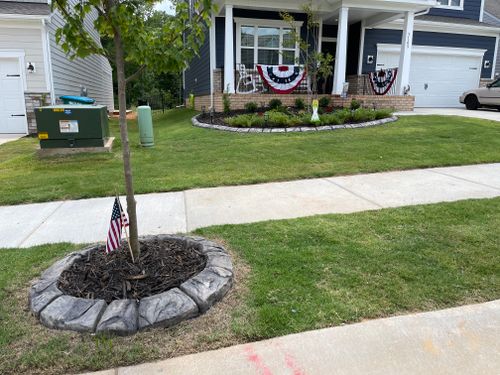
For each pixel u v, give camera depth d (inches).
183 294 103.2
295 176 232.7
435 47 662.5
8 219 178.5
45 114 310.5
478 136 333.1
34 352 88.4
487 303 103.3
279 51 581.0
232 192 208.5
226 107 478.0
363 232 147.7
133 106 1454.2
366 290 109.1
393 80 533.3
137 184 224.2
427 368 82.4
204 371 83.0
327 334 92.7
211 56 546.9
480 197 187.9
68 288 109.6
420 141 316.8
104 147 322.7
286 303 103.7
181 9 117.8
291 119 397.4
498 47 735.7
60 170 267.7
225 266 118.3
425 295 106.4
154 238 141.3
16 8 474.6
